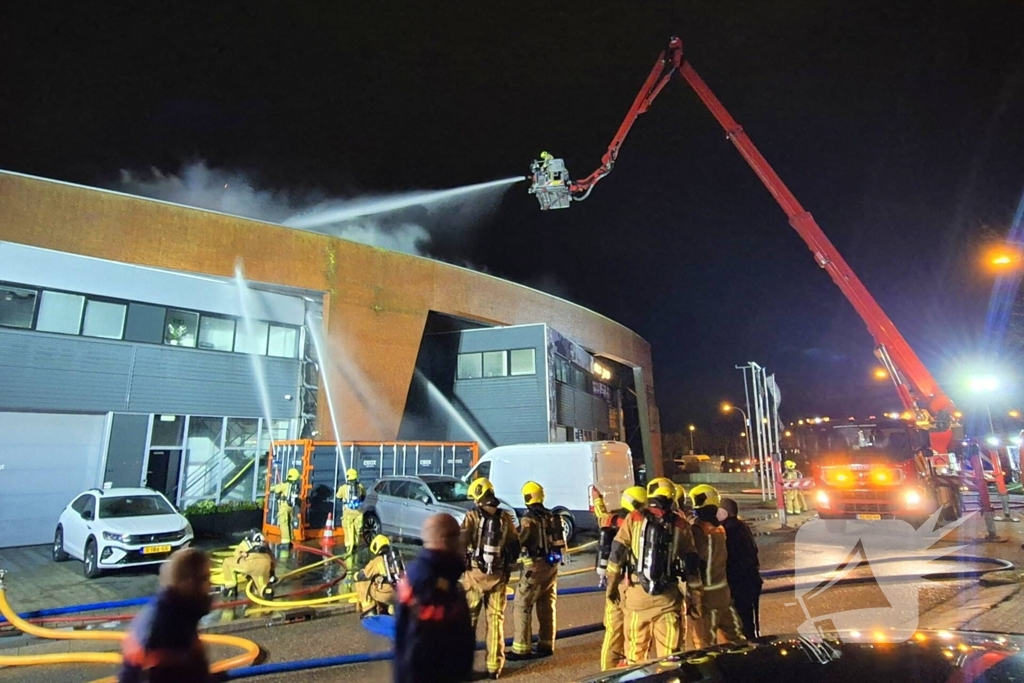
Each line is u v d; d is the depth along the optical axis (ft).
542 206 57.06
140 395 56.39
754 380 84.33
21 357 50.29
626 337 129.08
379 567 23.53
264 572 29.19
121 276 56.54
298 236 68.28
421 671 11.94
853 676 6.04
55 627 25.02
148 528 35.99
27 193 52.24
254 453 63.87
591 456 47.03
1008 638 6.97
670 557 15.75
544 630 20.34
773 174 52.65
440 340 86.94
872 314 50.06
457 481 47.60
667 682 6.66
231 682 18.28
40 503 49.90
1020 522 55.01
